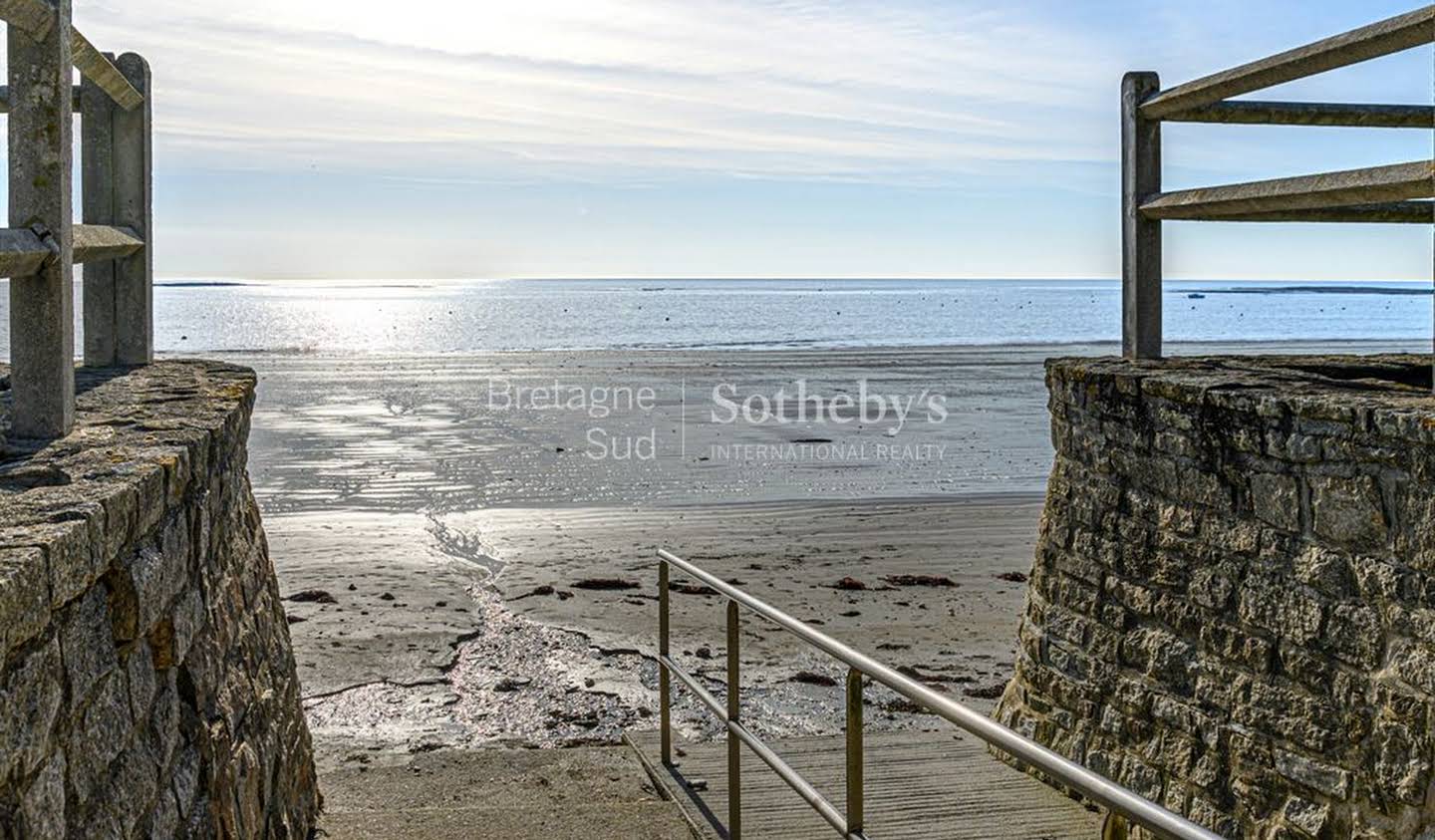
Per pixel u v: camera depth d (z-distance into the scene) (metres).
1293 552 3.87
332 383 30.23
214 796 2.92
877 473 16.48
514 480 15.49
